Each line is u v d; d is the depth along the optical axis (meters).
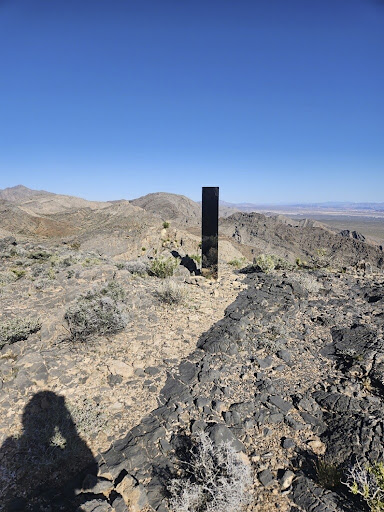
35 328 6.41
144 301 8.48
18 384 4.85
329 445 3.99
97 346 6.15
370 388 5.01
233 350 6.09
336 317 7.62
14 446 3.92
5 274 10.83
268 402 4.77
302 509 3.25
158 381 5.26
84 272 10.16
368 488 3.19
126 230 32.84
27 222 53.97
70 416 4.36
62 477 3.62
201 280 11.01
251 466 3.77
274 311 8.04
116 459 3.82
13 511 3.20
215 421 4.37
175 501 3.24
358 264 13.27
